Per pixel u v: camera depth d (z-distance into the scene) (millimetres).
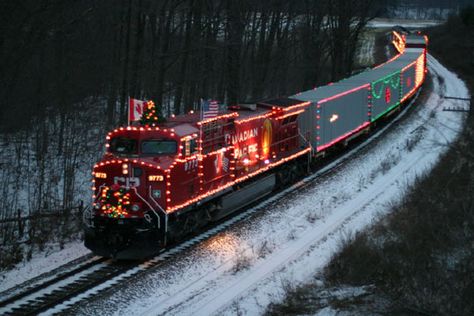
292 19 55094
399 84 50969
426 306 16234
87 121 36531
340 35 60406
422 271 18562
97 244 19672
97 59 38469
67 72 35375
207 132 22625
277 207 26969
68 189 26297
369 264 19609
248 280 18875
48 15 28969
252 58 50594
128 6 35312
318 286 18609
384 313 16219
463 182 28203
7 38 27578
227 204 24578
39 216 23141
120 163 19766
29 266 19609
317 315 16469
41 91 34312
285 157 29562
